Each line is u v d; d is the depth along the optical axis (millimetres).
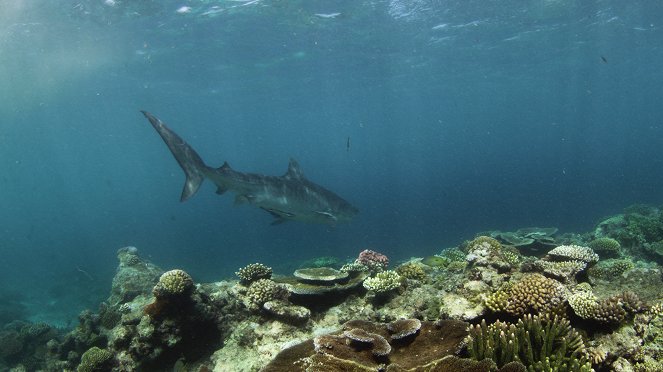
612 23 28734
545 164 110562
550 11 25250
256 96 51062
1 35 24766
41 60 30906
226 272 28328
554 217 34031
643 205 17766
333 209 11266
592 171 78812
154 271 13805
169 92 45188
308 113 73250
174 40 27172
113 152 133875
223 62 33469
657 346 4754
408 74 43781
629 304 5148
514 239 11430
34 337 12289
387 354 4809
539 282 5379
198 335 7250
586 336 4984
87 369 7004
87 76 36406
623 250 12531
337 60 35031
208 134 99438
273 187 10008
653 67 49562
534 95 71688
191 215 77438
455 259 10828
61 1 20266
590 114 122312
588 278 6660
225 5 21672
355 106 69312
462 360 4262
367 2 21906
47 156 130250
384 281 6836
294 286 7332
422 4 22672
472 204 46406
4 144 89938
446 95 63281
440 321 5285
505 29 28703
